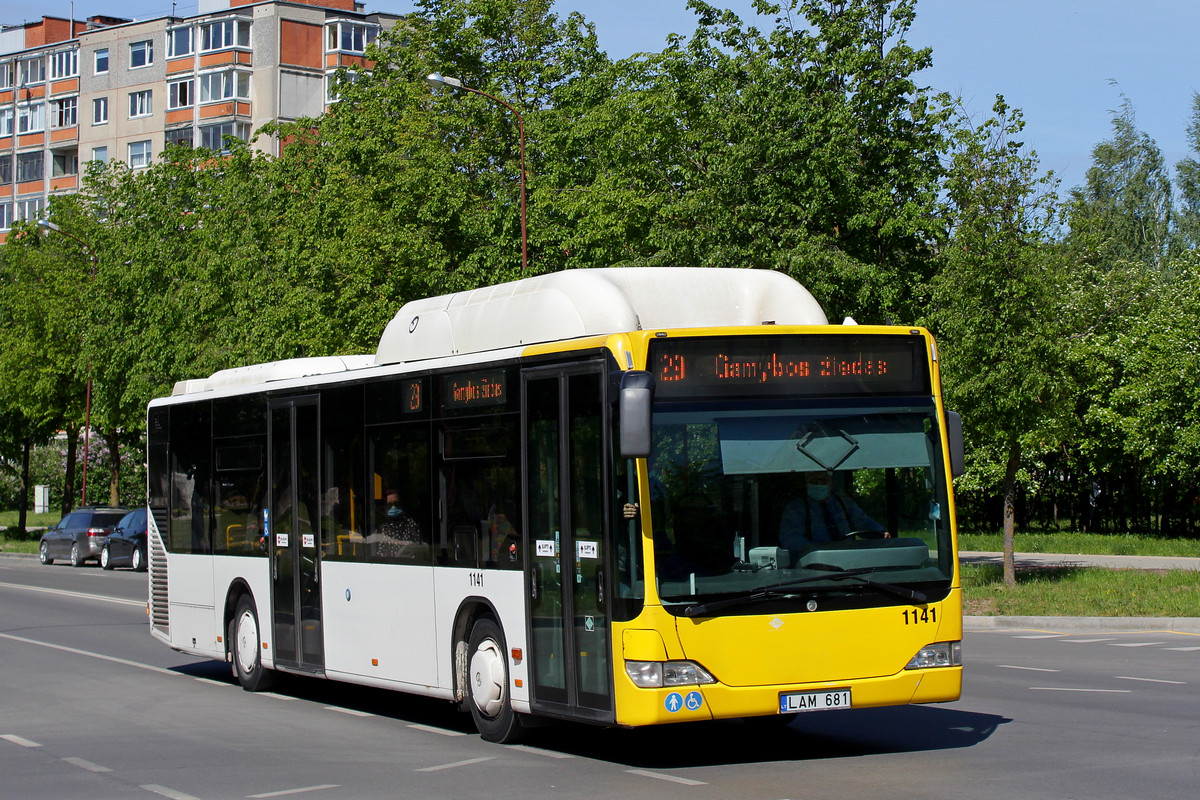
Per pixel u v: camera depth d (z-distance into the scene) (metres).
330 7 87.06
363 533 12.21
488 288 11.54
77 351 50.66
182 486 16.11
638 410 8.23
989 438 23.55
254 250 35.22
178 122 86.81
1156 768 8.85
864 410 9.28
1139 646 17.33
